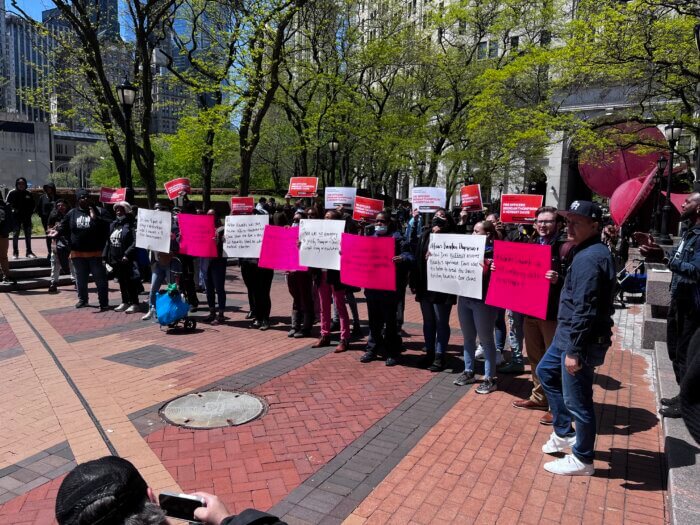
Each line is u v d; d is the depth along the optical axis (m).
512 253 4.84
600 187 28.27
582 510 3.36
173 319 7.89
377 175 33.34
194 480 3.71
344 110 22.73
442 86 27.61
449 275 5.63
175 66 20.72
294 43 22.70
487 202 37.31
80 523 1.28
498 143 26.56
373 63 23.70
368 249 6.36
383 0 25.50
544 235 4.76
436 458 4.07
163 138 23.97
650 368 6.52
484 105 21.83
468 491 3.59
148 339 7.55
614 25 14.99
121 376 5.91
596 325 3.55
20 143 102.56
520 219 8.29
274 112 35.72
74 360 6.39
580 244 3.63
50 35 15.48
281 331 8.19
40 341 7.23
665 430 4.09
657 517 3.28
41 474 3.80
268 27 16.55
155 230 8.66
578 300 3.46
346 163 28.16
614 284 3.55
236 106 17.64
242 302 10.74
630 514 3.32
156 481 3.66
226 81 19.05
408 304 11.13
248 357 6.73
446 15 27.14
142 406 5.04
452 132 27.94
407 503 3.44
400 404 5.19
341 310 7.04
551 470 3.84
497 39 28.78
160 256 8.75
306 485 3.66
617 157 25.53
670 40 14.85
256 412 4.92
